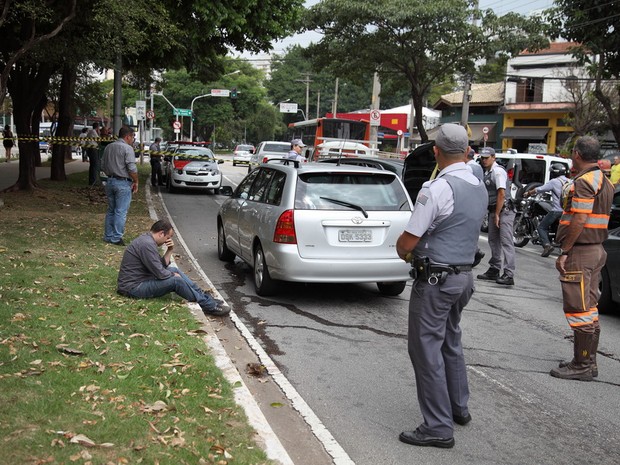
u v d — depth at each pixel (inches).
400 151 1395.2
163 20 544.7
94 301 248.2
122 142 384.8
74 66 628.7
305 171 287.0
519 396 196.7
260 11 668.1
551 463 153.6
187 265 370.0
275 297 304.2
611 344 258.4
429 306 154.1
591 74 817.5
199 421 151.9
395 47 914.7
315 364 217.5
